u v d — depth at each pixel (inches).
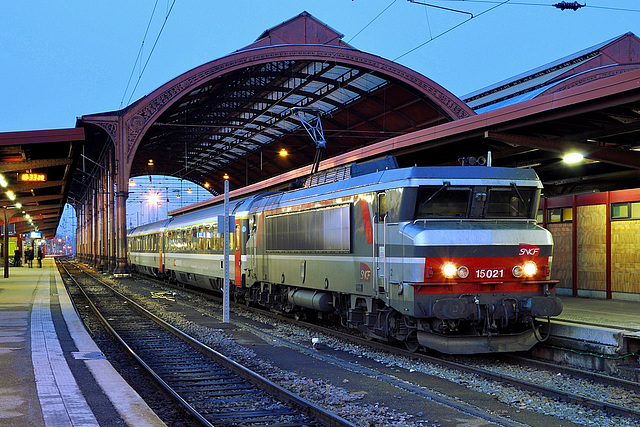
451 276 429.1
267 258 730.8
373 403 325.7
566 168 869.8
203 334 600.4
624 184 847.7
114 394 314.5
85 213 3582.7
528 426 281.6
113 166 1974.7
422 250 427.5
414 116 1824.6
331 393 345.1
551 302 437.7
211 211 1032.8
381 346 503.2
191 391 363.9
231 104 2098.9
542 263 449.1
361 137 2166.6
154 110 1672.0
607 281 717.3
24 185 1151.0
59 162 938.1
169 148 2721.5
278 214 697.0
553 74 1553.9
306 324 655.1
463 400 334.0
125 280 1593.3
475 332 441.1
